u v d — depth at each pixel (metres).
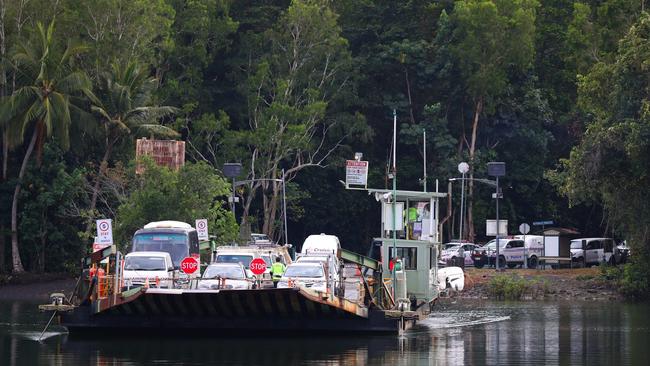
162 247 148.62
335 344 114.94
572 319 151.38
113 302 117.56
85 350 107.62
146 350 107.81
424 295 145.25
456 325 141.38
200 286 127.44
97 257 122.06
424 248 146.00
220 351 107.12
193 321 121.69
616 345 115.62
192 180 195.38
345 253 126.31
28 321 141.62
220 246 180.75
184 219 190.50
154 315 121.44
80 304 122.25
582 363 100.06
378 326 122.94
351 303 120.19
